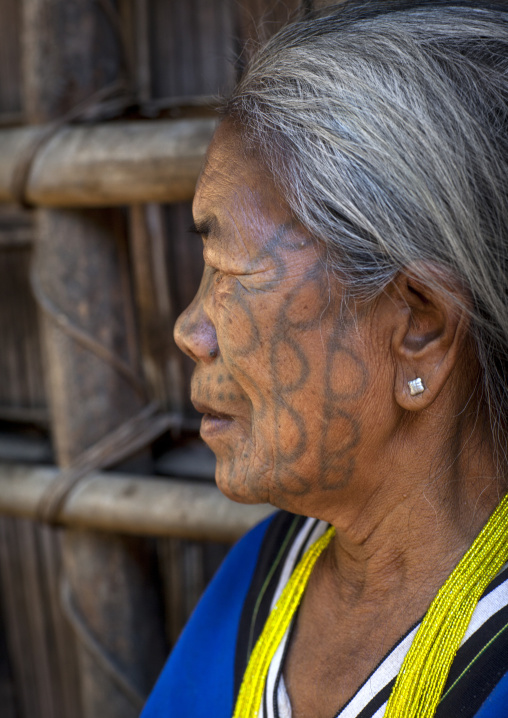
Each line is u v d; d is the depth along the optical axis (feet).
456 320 1.47
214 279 1.65
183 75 4.49
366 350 1.53
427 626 1.57
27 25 4.21
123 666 4.72
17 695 6.01
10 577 5.71
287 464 1.64
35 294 4.45
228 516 4.00
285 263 1.51
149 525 4.21
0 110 5.18
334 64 1.50
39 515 4.50
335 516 1.74
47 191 4.09
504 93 1.44
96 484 4.40
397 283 1.49
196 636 2.23
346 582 1.84
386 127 1.41
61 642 5.65
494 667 1.45
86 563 4.61
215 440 1.78
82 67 4.19
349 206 1.43
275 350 1.56
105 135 3.93
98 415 4.52
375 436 1.60
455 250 1.41
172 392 4.98
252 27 2.44
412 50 1.47
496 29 1.50
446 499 1.65
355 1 1.77
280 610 1.98
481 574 1.56
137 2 4.48
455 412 1.62
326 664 1.81
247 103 1.60
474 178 1.40
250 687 1.93
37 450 5.35
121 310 4.51
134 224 4.78
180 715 2.14
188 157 3.61
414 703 1.52
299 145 1.47
